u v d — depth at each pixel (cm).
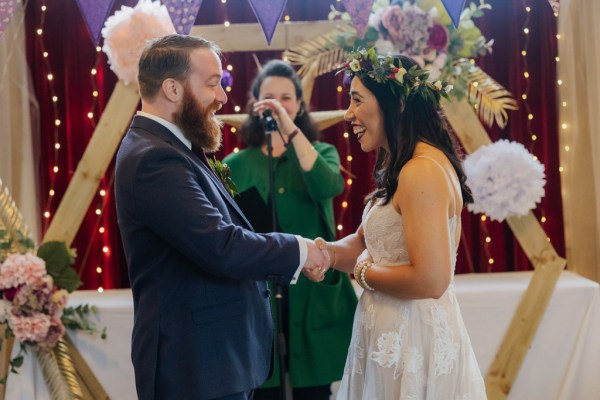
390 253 229
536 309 345
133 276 234
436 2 340
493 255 388
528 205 344
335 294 317
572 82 363
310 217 321
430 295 217
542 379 348
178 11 308
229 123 349
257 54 373
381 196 238
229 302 230
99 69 364
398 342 228
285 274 229
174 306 227
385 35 344
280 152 326
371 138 237
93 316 334
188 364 225
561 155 372
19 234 333
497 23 376
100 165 347
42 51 361
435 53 342
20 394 329
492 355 346
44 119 364
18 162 352
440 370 228
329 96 375
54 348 333
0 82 345
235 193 268
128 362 336
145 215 222
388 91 232
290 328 315
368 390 230
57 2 361
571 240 371
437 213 216
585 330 346
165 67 231
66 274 332
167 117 235
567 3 362
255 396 321
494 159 342
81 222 354
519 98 379
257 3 292
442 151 232
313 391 321
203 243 218
